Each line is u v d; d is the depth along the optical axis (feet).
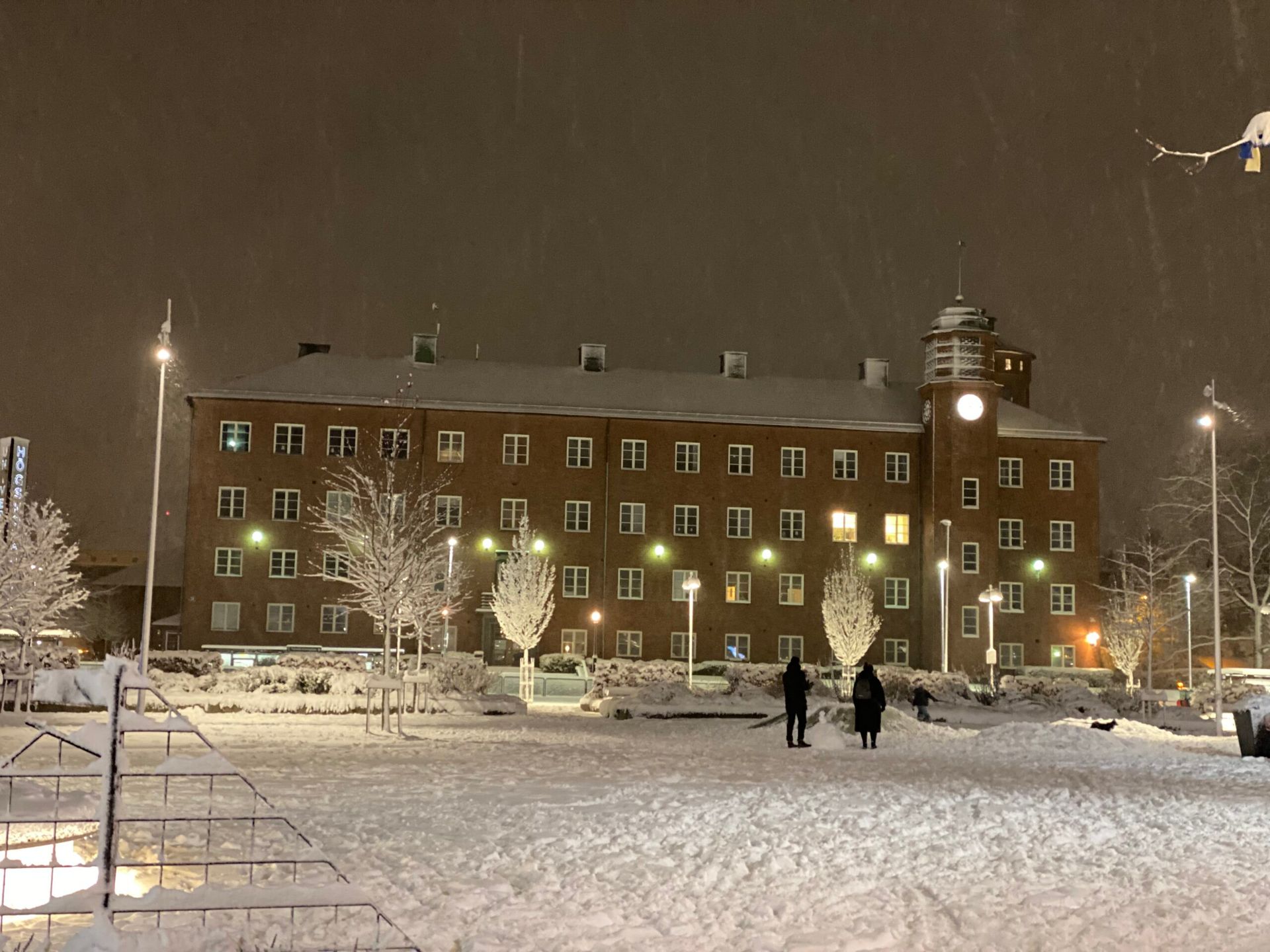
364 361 237.25
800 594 234.17
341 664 165.78
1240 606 243.60
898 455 238.68
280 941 25.16
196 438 221.25
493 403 228.84
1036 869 34.88
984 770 70.03
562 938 26.32
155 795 47.32
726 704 140.77
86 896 22.79
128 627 274.36
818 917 28.73
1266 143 35.50
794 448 236.84
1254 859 36.65
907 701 168.45
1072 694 170.19
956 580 228.43
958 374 231.71
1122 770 72.43
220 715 114.73
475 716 127.24
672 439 233.96
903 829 42.57
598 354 246.47
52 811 32.14
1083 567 237.86
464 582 223.71
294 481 222.07
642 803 49.29
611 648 228.22
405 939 25.04
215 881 31.22
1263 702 84.33
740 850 37.91
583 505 230.27
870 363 254.47
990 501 229.86
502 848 37.88
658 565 230.89
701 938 26.61
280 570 220.02
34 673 24.45
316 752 74.02
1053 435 239.91
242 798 48.11
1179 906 29.53
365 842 38.47
